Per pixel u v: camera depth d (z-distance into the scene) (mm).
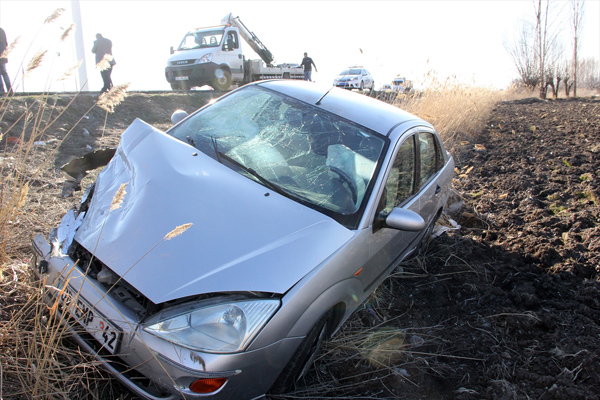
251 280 2133
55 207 4074
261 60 18438
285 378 2271
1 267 2744
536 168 8117
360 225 2703
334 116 3361
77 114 8438
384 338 3129
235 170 2898
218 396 1977
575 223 5277
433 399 2648
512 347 3172
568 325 3410
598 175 7461
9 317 2455
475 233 5180
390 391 2654
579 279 4117
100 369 2219
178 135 3297
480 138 10977
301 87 3775
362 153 3088
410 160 3512
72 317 2230
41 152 5824
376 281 3178
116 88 2721
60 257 2383
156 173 2738
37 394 2066
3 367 2117
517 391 2697
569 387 2699
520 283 4043
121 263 2195
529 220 5566
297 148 3115
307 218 2584
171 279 2102
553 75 29578
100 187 2824
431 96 9156
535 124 13766
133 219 2412
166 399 1991
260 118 3398
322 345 2842
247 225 2418
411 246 3947
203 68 15273
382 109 3678
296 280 2213
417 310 3549
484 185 7098
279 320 2098
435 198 4066
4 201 2834
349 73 24906
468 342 3201
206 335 1966
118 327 2045
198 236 2307
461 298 3785
